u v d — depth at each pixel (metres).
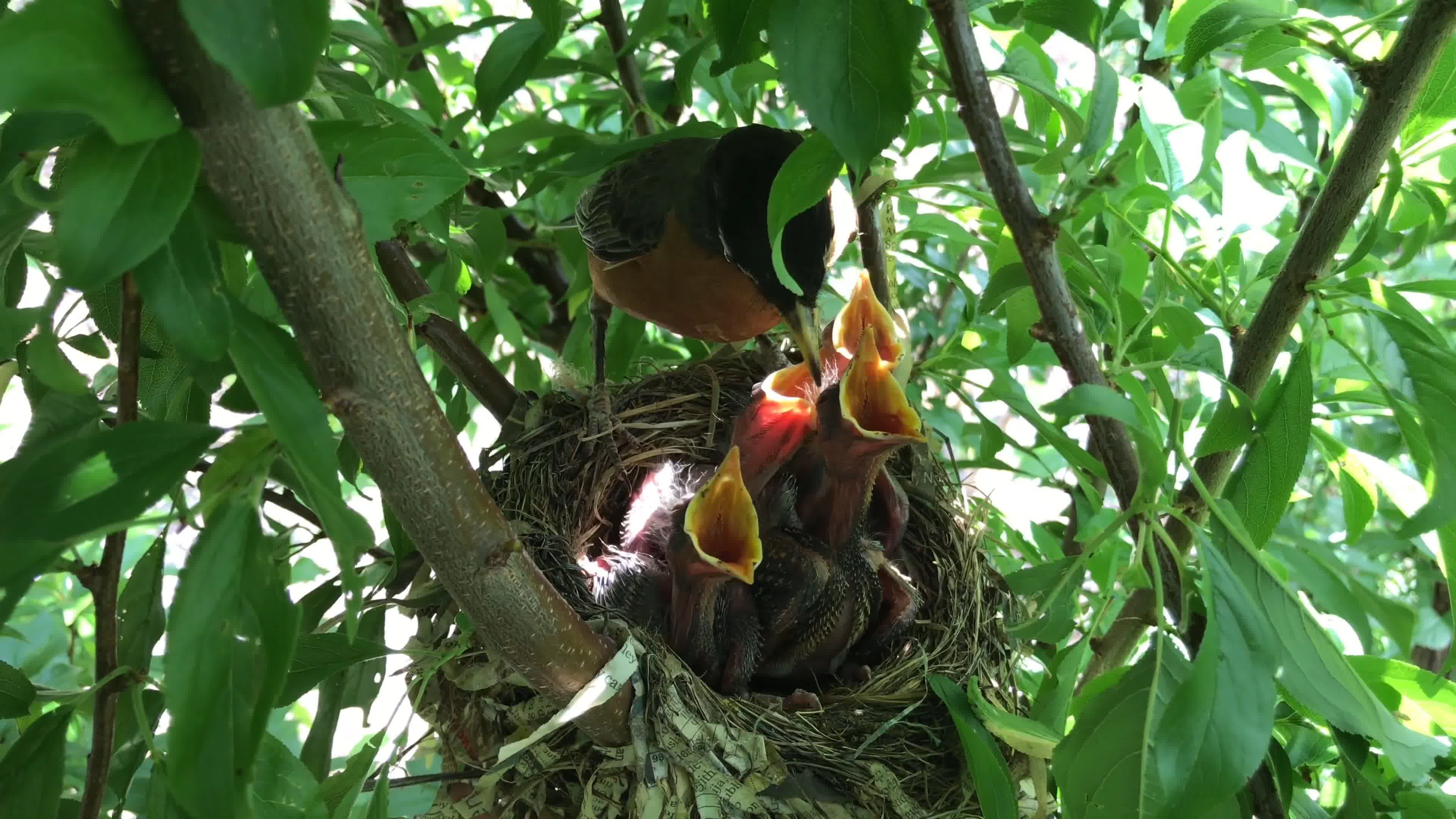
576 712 1.23
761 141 2.20
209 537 0.77
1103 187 1.22
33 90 0.59
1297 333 1.86
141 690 1.12
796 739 1.66
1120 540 1.91
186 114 0.69
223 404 1.32
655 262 2.21
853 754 1.67
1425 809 1.41
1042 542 2.26
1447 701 1.43
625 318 2.50
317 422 0.78
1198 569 1.49
